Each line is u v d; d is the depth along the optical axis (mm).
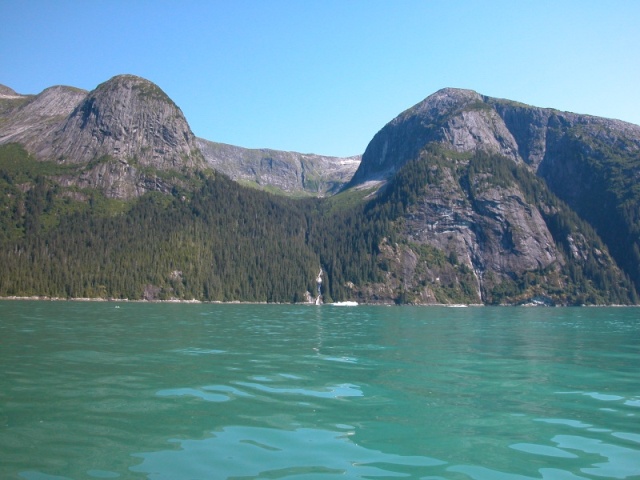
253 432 17875
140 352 36500
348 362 33531
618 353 40594
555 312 145250
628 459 15844
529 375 29547
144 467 14734
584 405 22312
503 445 16969
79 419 19078
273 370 29828
